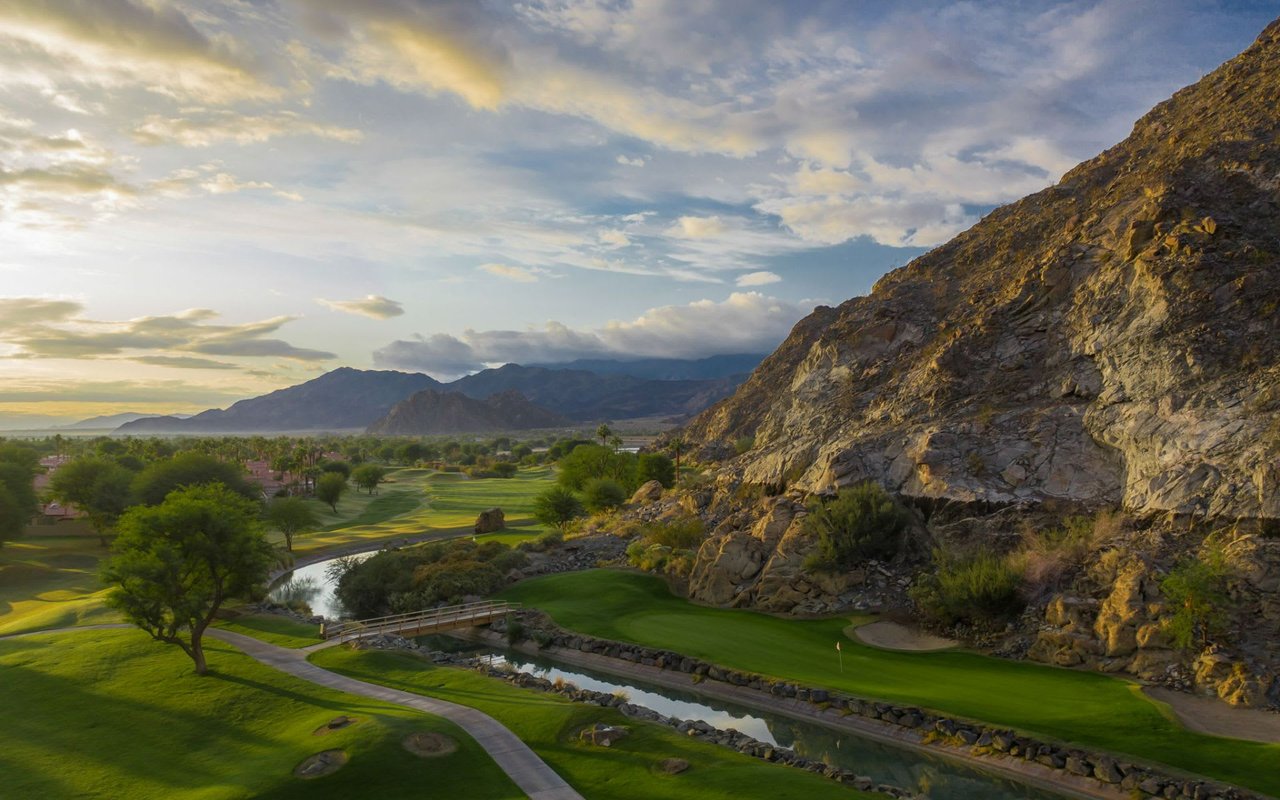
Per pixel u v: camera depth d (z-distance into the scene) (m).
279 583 79.69
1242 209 59.75
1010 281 77.56
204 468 99.06
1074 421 55.66
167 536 42.41
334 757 29.08
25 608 63.03
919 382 71.50
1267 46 85.25
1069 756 29.59
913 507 58.03
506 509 131.12
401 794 26.72
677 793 26.39
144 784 29.62
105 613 55.31
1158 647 37.03
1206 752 28.30
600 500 102.69
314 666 42.47
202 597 43.19
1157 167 74.50
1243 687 32.69
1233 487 42.25
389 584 66.31
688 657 44.81
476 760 29.27
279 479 168.25
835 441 71.25
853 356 88.94
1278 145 63.31
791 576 56.06
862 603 53.00
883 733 34.41
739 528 66.38
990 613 45.47
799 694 38.59
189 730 34.69
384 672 41.34
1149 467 48.09
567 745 30.94
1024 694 35.94
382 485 188.88
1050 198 95.75
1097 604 41.19
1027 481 53.97
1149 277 57.72
